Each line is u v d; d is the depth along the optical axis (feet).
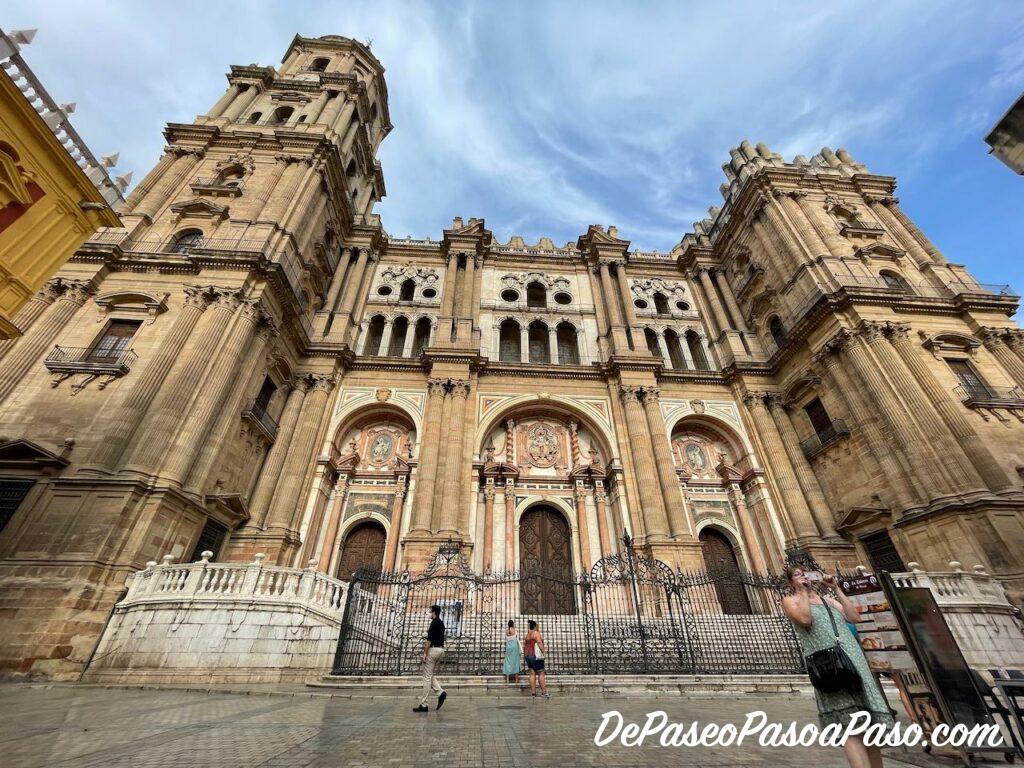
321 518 76.84
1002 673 19.69
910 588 20.75
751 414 89.25
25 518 46.39
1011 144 30.48
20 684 36.70
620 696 35.19
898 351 70.23
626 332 100.48
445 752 15.69
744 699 34.37
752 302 101.45
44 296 61.52
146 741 16.08
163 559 46.80
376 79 131.95
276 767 13.04
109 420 53.83
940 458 60.34
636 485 80.02
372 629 47.01
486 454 86.84
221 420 61.00
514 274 112.47
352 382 88.99
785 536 77.30
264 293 70.13
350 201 106.93
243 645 40.37
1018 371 69.10
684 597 65.21
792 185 99.25
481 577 59.41
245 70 108.27
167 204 79.77
